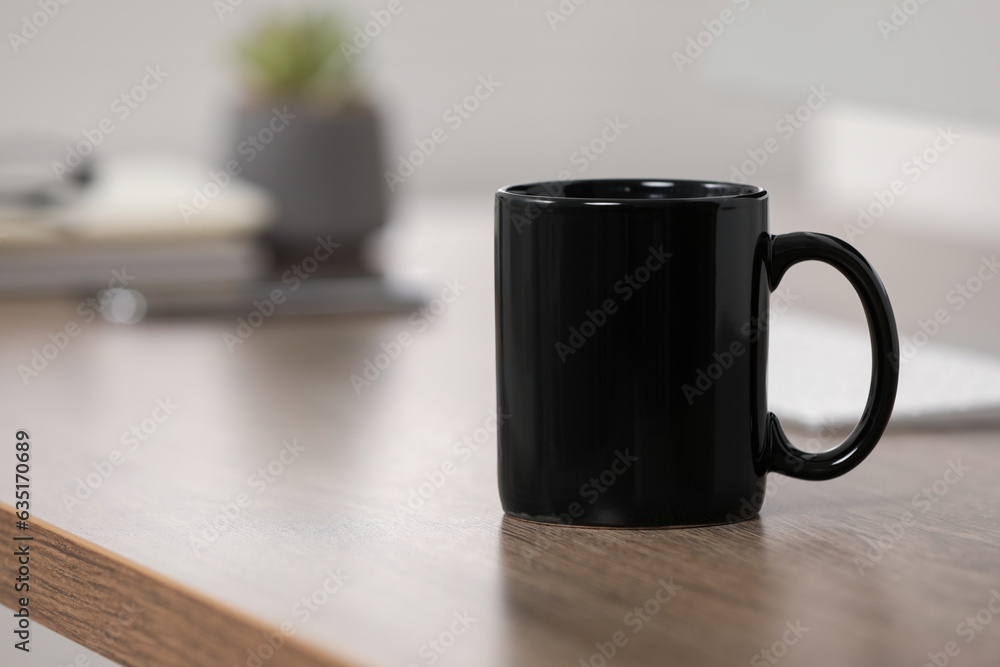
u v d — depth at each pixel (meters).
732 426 0.76
